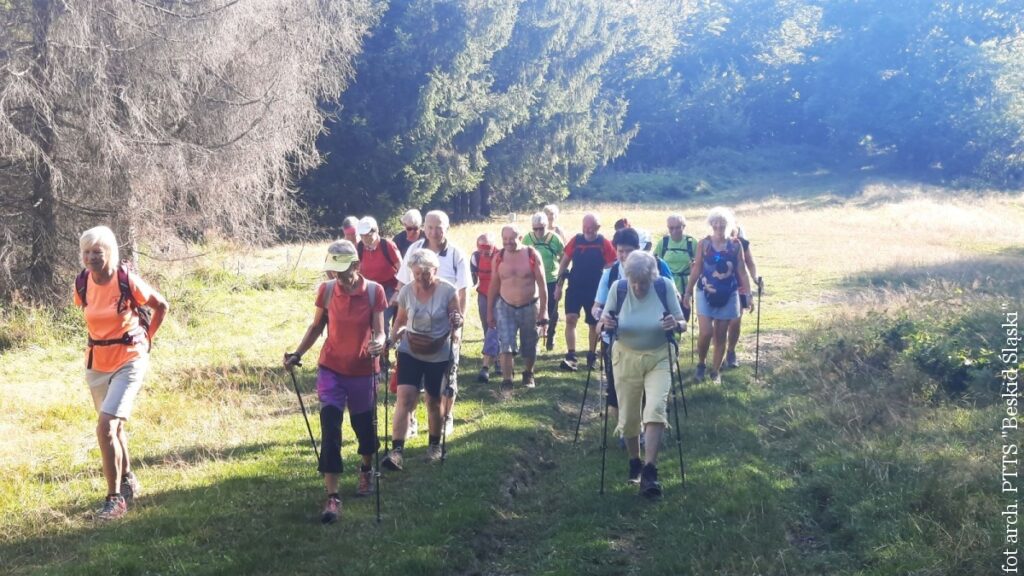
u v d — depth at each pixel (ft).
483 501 21.11
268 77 56.03
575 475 23.35
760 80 269.44
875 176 215.92
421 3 112.16
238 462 24.26
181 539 18.69
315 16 63.26
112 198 45.75
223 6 48.91
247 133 54.08
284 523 19.76
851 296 53.31
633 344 21.34
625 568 17.85
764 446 25.26
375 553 18.19
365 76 110.22
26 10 43.32
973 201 150.61
